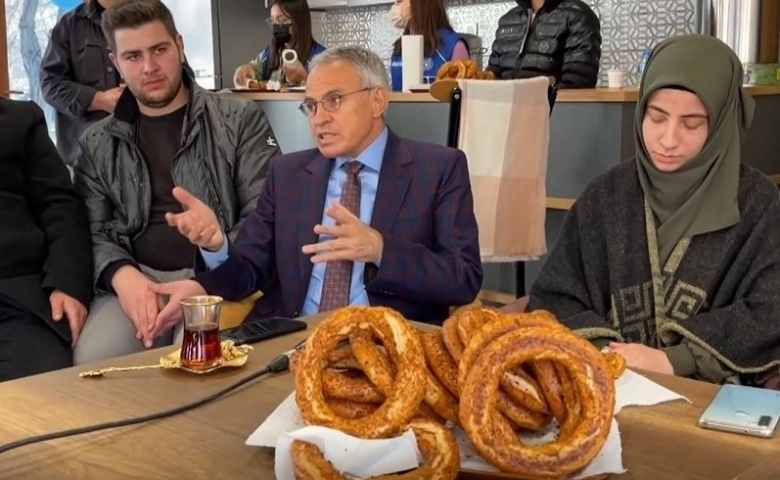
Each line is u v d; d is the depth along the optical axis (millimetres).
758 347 1539
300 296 1970
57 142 4195
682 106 1630
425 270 1822
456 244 1911
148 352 1427
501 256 2721
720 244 1650
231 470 968
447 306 1928
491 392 874
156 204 2521
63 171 2443
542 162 2707
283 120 3852
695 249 1672
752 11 4078
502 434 877
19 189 2354
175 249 2488
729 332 1547
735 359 1538
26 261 2293
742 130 1727
